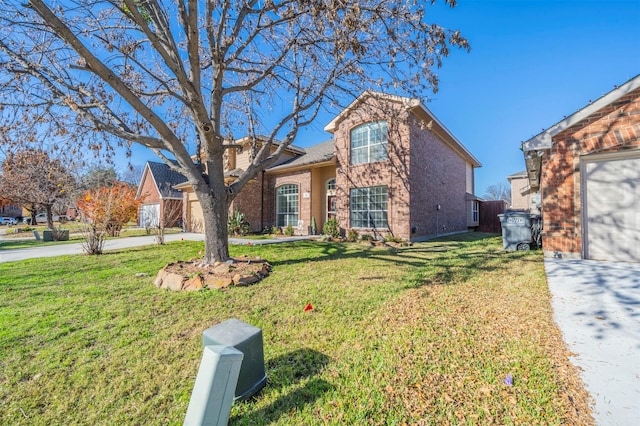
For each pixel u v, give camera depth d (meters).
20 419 2.02
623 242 6.13
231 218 15.30
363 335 3.17
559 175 6.76
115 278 5.92
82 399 2.22
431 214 14.29
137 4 4.62
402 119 8.30
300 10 5.46
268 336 3.21
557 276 5.19
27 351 2.93
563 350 2.70
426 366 2.51
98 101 6.00
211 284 5.12
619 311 3.54
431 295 4.49
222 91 6.54
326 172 15.95
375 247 10.32
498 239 13.17
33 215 31.47
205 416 1.66
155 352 2.91
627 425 1.79
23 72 5.37
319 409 2.04
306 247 10.18
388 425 1.86
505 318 3.49
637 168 6.03
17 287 5.24
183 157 6.10
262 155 7.20
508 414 1.92
